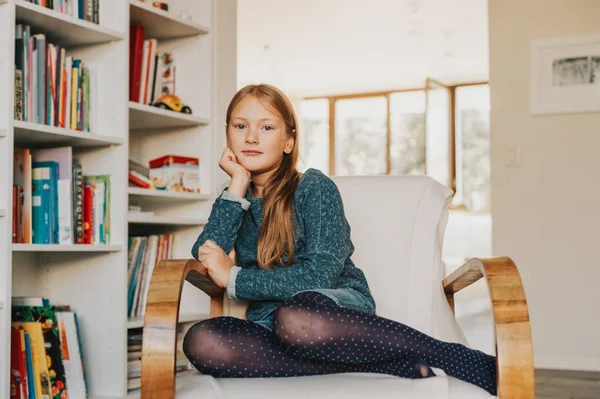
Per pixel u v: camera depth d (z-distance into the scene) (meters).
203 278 1.47
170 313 1.21
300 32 7.33
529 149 3.90
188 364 2.81
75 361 2.37
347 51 8.16
